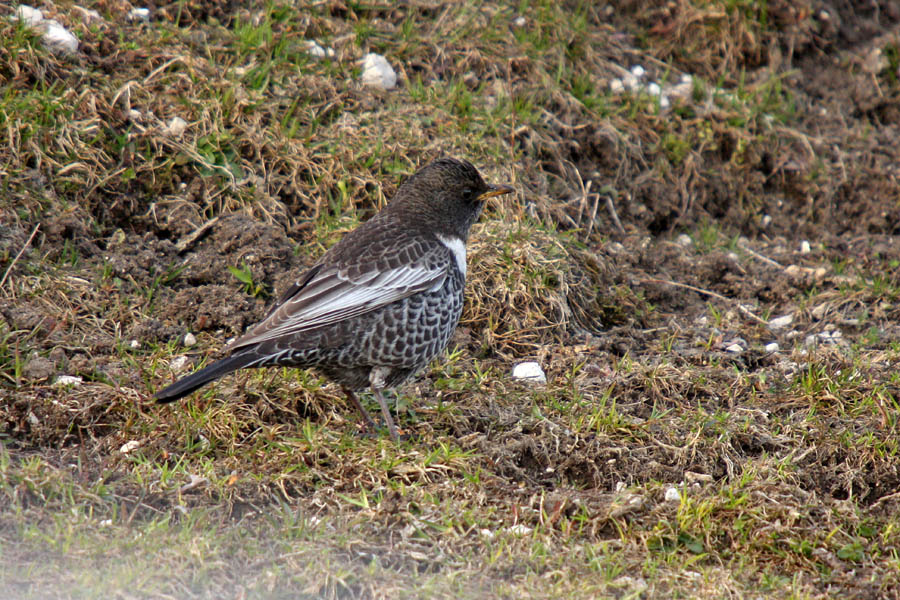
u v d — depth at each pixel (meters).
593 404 10.09
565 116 14.20
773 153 14.92
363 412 9.76
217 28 13.88
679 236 14.06
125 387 9.53
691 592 7.54
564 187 13.50
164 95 12.73
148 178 12.14
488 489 8.69
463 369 10.75
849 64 16.38
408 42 14.34
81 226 11.32
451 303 9.82
